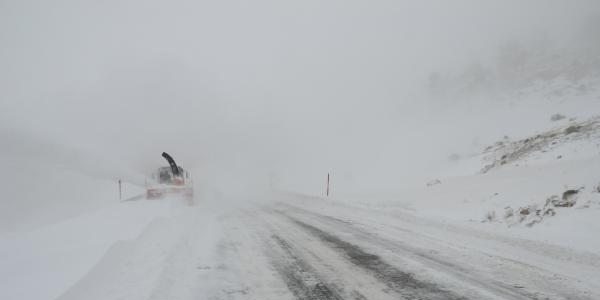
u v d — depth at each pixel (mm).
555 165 15305
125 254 6086
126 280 4777
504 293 4449
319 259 5992
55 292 4129
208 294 4367
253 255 6234
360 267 5535
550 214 8859
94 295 4250
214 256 6133
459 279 4973
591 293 4445
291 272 5277
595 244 6629
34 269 5078
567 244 6773
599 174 10664
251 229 8852
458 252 6445
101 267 5219
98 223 9211
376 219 10383
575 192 9594
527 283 4812
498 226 8922
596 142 18328
